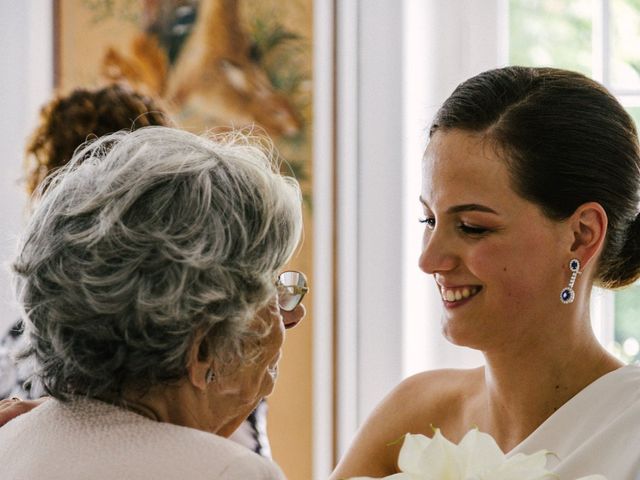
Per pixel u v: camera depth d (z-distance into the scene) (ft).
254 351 3.71
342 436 9.49
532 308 4.16
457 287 4.21
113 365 3.39
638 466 3.98
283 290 4.19
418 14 9.36
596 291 4.78
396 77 9.29
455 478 3.13
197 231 3.45
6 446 3.41
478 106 4.16
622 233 4.26
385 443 4.97
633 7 9.31
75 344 3.43
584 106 4.13
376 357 9.43
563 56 9.42
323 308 9.45
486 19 9.31
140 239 3.40
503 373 4.38
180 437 3.31
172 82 9.45
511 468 3.05
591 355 4.34
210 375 3.59
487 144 4.09
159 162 3.55
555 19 9.41
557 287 4.17
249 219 3.58
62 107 6.60
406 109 9.32
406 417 4.97
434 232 4.23
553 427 4.25
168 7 9.43
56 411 3.47
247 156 3.80
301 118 9.39
